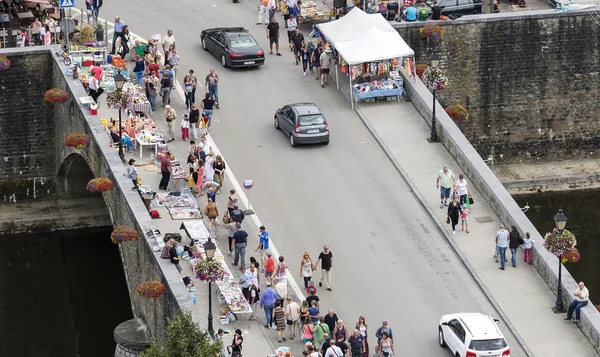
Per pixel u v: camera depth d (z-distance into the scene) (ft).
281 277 365.81
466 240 392.88
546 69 514.68
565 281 366.43
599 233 476.95
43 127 482.69
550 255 375.25
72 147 437.17
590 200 505.66
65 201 487.20
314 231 398.42
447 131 437.58
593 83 519.19
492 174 414.41
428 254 389.60
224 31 492.54
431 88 437.58
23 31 490.08
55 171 484.74
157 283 350.84
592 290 430.61
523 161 524.93
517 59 511.40
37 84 479.00
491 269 380.78
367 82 467.93
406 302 368.89
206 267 337.93
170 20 527.40
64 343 410.72
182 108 460.55
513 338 354.95
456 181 404.57
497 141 521.65
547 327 358.02
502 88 514.68
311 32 515.91
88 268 458.09
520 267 381.19
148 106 444.96
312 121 437.58
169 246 357.00
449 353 348.79
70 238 479.82
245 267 377.50
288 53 505.66
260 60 487.61
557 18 508.94
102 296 438.40
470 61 508.94
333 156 437.17
